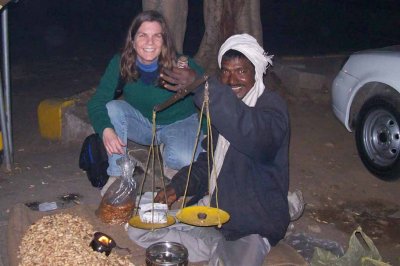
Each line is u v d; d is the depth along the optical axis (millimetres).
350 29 15836
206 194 3801
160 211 3508
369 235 4789
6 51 5652
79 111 6629
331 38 14508
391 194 5555
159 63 4203
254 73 3295
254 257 3240
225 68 3275
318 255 3398
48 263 3193
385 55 5672
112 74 4391
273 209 3373
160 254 3207
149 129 4539
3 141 5719
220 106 2965
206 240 3406
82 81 10039
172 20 7223
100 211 3822
